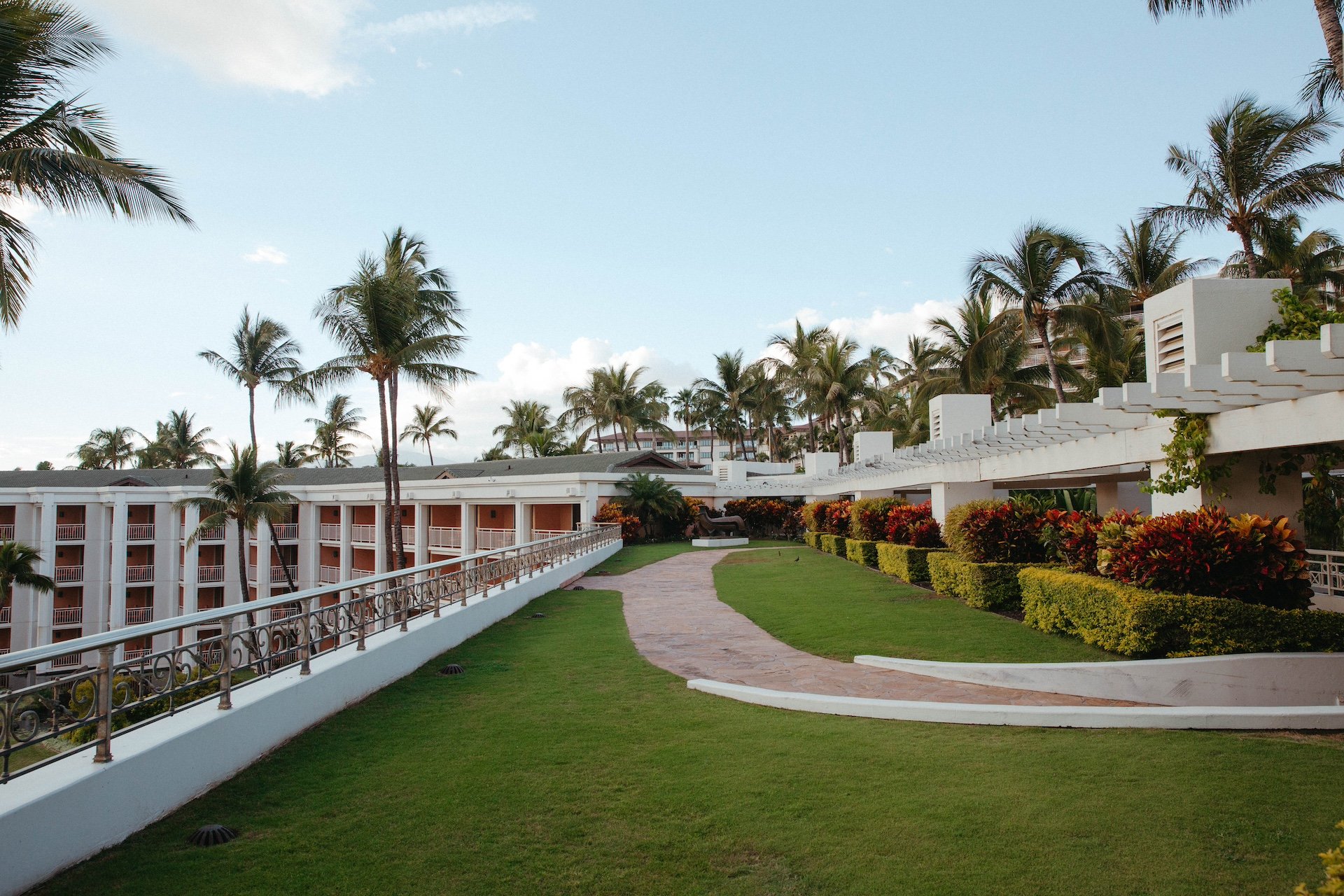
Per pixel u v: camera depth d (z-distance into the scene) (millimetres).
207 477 42219
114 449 67562
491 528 40219
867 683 8492
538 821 4645
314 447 67375
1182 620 7855
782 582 17938
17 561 25859
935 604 13055
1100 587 8703
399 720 6863
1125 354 27375
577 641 10930
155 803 4633
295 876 3955
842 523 24922
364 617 7957
